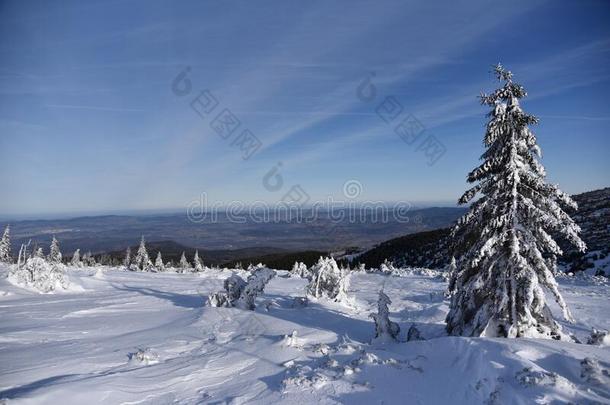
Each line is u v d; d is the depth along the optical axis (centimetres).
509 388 594
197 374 838
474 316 1038
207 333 1187
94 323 1367
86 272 3750
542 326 966
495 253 1014
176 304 1872
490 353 726
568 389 562
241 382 790
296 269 3828
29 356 920
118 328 1289
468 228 1080
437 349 838
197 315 1428
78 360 898
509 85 994
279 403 673
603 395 558
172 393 742
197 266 4966
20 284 2216
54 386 699
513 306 949
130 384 763
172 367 877
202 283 2912
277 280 3127
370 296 2175
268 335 1130
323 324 1303
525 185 993
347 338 1091
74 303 1830
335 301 1775
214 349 1025
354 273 3369
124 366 874
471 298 1064
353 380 740
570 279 2370
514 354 698
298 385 730
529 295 930
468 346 786
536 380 583
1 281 2217
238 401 695
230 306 1560
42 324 1317
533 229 995
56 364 862
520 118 984
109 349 1009
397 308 1802
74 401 666
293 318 1360
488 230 994
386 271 3512
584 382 602
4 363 858
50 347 1015
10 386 723
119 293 2273
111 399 694
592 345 822
